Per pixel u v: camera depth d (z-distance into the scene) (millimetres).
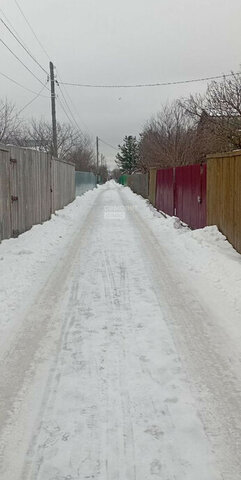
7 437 2891
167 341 4391
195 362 3928
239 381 3594
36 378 3648
